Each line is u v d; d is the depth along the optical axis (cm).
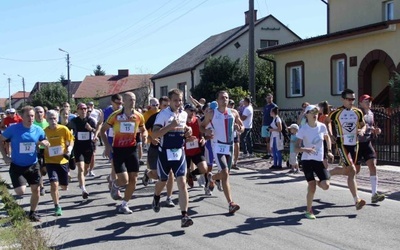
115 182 907
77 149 1035
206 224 784
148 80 5147
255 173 1323
